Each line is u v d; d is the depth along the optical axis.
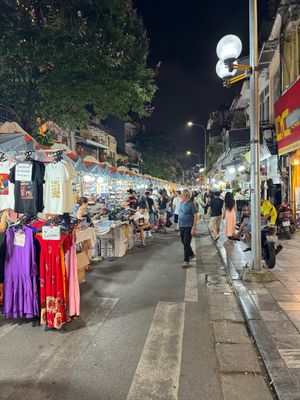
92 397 3.30
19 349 4.30
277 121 12.23
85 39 8.62
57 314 4.81
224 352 4.19
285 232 11.33
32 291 4.95
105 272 8.14
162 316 5.36
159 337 4.61
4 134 6.22
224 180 26.72
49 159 5.61
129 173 19.09
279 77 13.88
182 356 4.09
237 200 15.27
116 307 5.76
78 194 13.69
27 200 5.30
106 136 34.84
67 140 22.06
